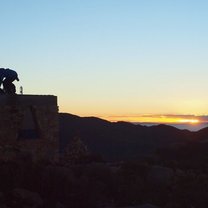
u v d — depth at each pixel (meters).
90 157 32.94
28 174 23.09
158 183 27.45
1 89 31.23
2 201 19.88
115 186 25.44
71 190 23.17
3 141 28.58
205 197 25.23
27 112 30.09
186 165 34.16
